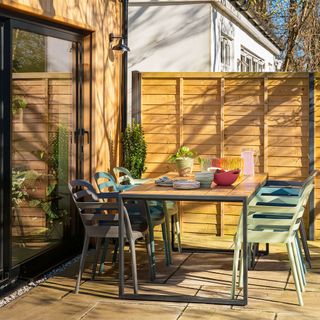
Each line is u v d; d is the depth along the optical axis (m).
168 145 6.84
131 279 5.04
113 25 6.51
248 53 10.29
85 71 5.95
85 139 5.97
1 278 4.61
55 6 5.11
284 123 6.61
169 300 4.44
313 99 6.54
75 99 5.87
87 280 5.03
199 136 6.79
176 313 4.18
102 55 6.17
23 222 4.93
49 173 5.37
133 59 7.29
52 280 5.02
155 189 4.77
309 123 6.55
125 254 5.93
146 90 6.85
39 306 4.36
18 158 4.82
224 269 5.36
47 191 5.34
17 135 4.79
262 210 4.57
